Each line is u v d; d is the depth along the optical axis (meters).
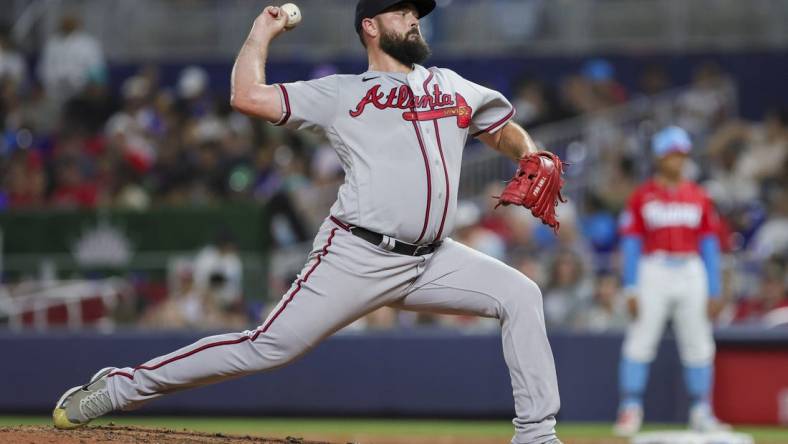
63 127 54.44
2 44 58.44
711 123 52.56
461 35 59.62
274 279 36.84
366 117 15.61
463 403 34.16
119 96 59.75
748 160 49.94
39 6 61.75
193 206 44.12
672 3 58.81
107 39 61.38
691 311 31.11
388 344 34.66
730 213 46.47
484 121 16.94
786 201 44.50
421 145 15.69
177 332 35.03
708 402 32.56
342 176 48.66
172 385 16.45
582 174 49.34
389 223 15.60
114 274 37.56
